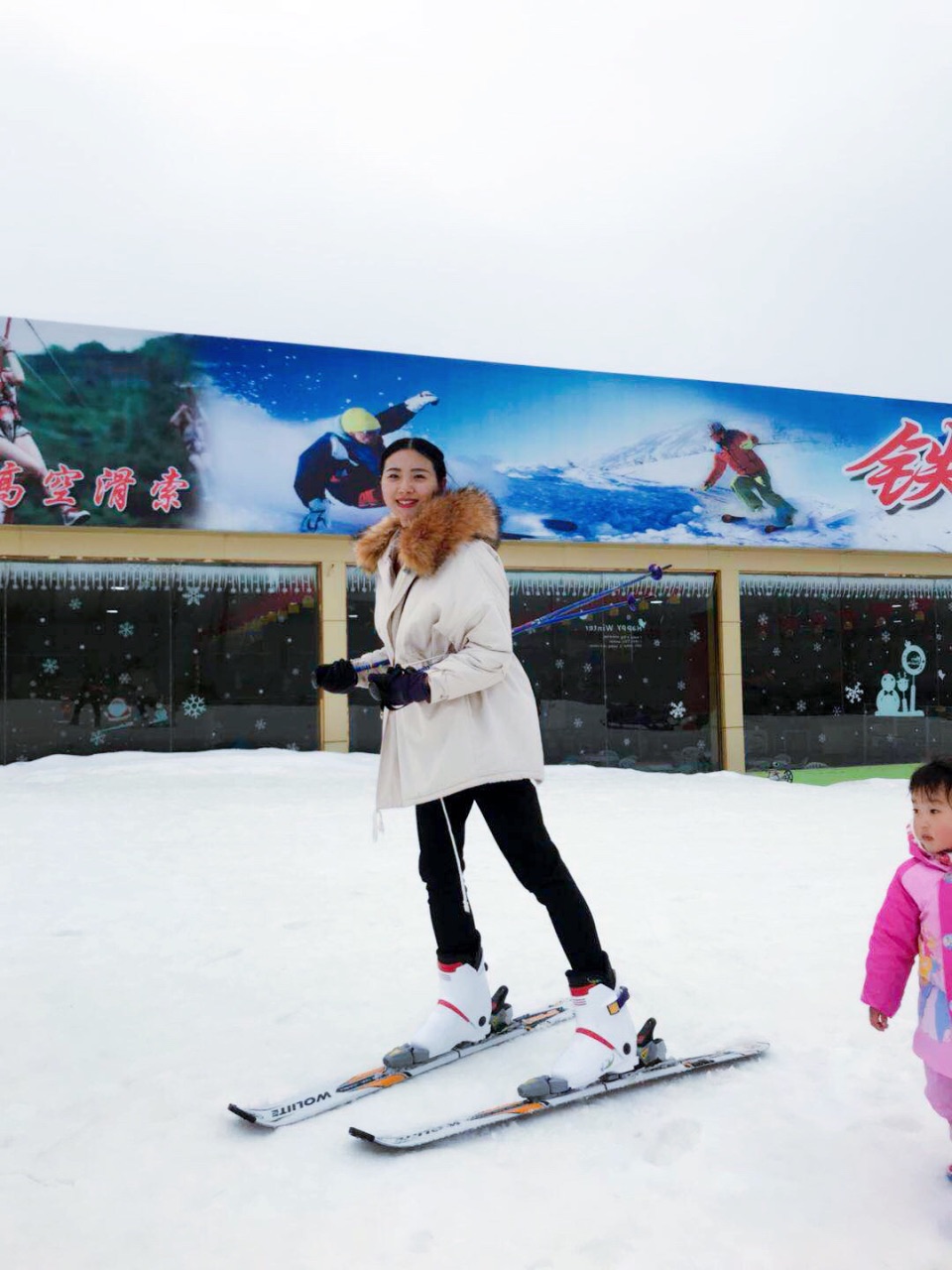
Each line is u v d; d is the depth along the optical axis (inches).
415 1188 78.4
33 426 418.9
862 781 451.2
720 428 509.7
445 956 107.0
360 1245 70.3
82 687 440.1
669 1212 73.9
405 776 103.2
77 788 362.6
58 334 422.6
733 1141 85.4
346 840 248.4
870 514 535.2
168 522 434.9
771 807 328.2
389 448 112.6
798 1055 105.3
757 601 528.7
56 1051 109.3
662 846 242.7
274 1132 89.0
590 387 489.1
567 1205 75.3
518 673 105.0
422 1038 103.8
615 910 172.6
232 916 169.6
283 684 464.1
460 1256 68.6
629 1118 90.7
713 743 520.4
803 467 523.5
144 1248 70.4
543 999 124.8
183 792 350.9
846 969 135.9
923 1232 70.5
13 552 428.1
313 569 468.1
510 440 476.7
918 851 78.6
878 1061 103.0
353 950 148.6
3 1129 90.2
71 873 206.5
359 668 110.3
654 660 513.3
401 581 106.8
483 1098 95.7
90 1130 89.8
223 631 457.7
